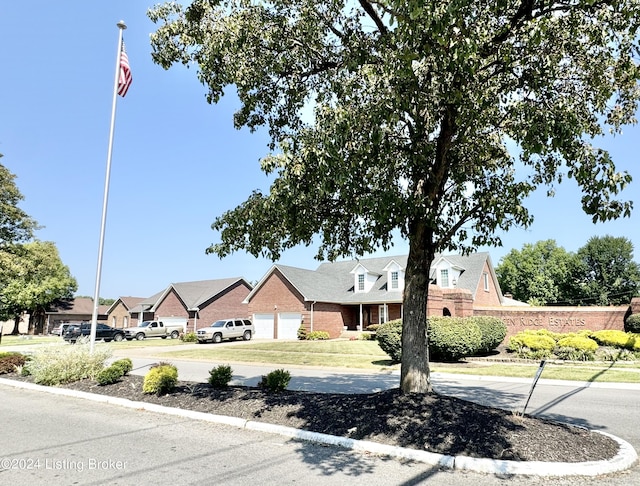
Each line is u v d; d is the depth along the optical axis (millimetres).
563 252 57688
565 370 14867
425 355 7383
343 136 5738
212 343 33594
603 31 6238
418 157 6793
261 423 7086
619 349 18484
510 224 7887
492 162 8148
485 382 13289
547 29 6102
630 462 5363
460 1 4621
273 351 23625
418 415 6352
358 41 6820
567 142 6055
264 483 4727
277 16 7102
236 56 7023
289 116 8609
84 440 6488
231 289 47312
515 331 22969
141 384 10375
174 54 7457
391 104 5930
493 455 5316
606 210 6125
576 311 21875
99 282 12781
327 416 6961
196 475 4980
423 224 7223
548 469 4980
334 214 7676
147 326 42594
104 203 13180
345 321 37625
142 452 5867
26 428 7266
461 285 32094
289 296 36000
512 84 6961
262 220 7324
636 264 52938
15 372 13766
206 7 6773
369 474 5004
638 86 6859
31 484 4734
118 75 13758
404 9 5176
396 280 34938
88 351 12234
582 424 7719
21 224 33531
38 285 56938
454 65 5527
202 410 8078
